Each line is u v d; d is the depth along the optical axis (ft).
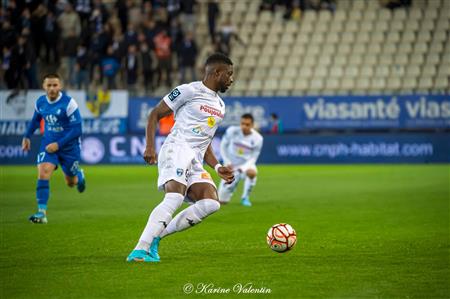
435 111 281.33
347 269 77.20
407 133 279.28
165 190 80.79
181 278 71.97
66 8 311.68
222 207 145.18
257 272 75.36
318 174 231.71
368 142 280.51
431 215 128.98
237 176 148.56
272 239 83.56
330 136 281.95
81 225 115.24
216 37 309.42
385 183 197.67
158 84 296.10
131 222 119.24
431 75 313.73
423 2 334.85
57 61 298.35
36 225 115.03
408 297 64.34
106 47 292.61
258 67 323.78
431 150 278.46
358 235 104.06
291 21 337.11
